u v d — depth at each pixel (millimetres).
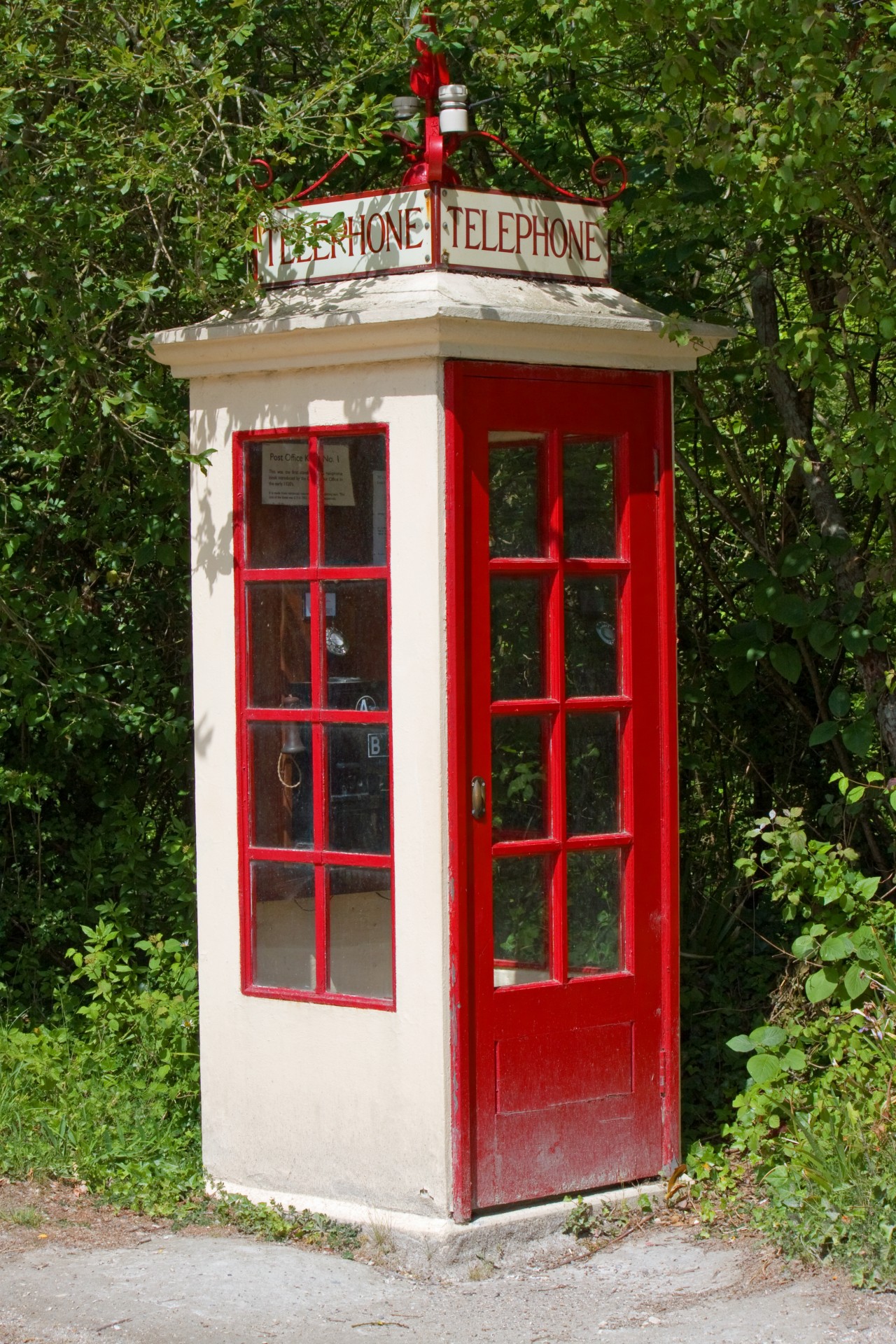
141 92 5309
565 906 4441
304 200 4750
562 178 6211
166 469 5793
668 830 4617
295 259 4617
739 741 6441
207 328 4473
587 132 6328
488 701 4266
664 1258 4207
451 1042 4203
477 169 6562
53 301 5066
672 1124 4629
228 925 4605
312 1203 4441
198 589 4656
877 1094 4531
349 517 4363
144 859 6246
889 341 5043
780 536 6160
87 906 6379
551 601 4395
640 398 4547
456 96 4301
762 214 4867
